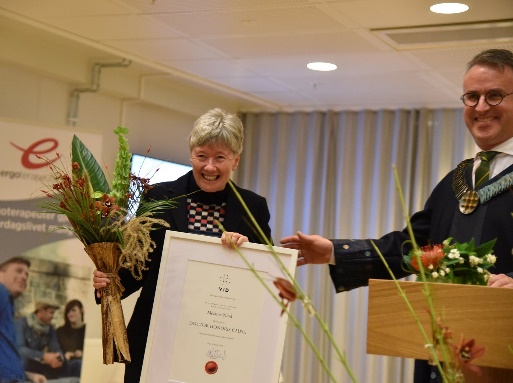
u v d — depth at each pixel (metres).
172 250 2.68
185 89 7.45
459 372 1.26
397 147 7.84
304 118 8.26
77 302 5.35
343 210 8.05
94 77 6.35
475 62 2.59
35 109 6.11
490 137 2.57
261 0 4.61
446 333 1.32
